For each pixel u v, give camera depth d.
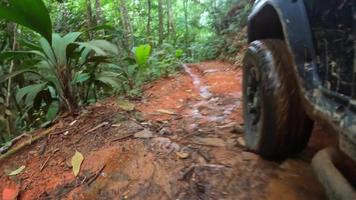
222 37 9.18
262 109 2.12
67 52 3.28
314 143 2.44
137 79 5.13
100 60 3.64
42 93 3.62
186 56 9.48
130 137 2.75
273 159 2.26
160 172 2.27
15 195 2.49
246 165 2.23
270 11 2.32
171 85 4.91
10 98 4.34
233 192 2.01
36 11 2.86
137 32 10.12
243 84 2.53
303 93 1.80
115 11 9.11
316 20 1.81
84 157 2.66
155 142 2.61
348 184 1.44
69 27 6.67
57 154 2.82
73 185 2.41
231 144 2.55
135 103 3.91
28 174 2.68
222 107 3.59
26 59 3.61
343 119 1.47
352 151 1.42
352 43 1.49
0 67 4.22
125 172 2.37
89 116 3.29
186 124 3.08
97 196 2.26
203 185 2.10
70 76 3.41
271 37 2.59
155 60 5.91
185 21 12.41
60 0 4.46
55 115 3.96
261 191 1.99
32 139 3.10
